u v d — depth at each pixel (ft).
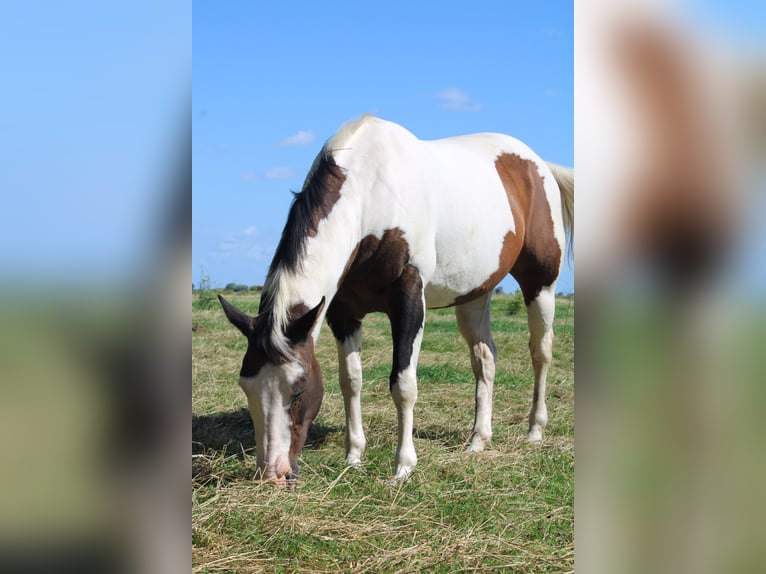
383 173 13.99
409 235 14.03
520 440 17.12
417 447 15.81
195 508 10.44
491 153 17.39
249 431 17.21
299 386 11.48
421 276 14.33
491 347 17.17
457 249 15.28
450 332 37.14
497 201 16.28
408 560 9.47
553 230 18.03
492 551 9.78
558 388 23.30
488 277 16.20
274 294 12.02
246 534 9.87
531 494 12.23
